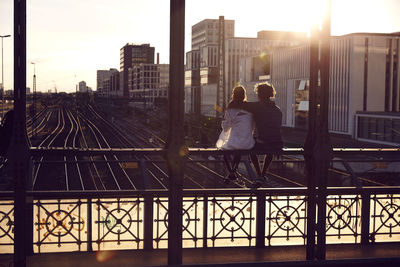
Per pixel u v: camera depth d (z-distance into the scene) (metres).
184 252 6.65
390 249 7.02
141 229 7.38
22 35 4.82
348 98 65.44
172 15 5.07
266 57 96.38
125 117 130.38
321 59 5.62
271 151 5.65
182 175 5.25
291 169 33.25
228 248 6.84
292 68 83.19
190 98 155.12
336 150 5.73
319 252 5.81
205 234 6.79
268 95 6.11
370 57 65.50
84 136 68.19
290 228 7.06
